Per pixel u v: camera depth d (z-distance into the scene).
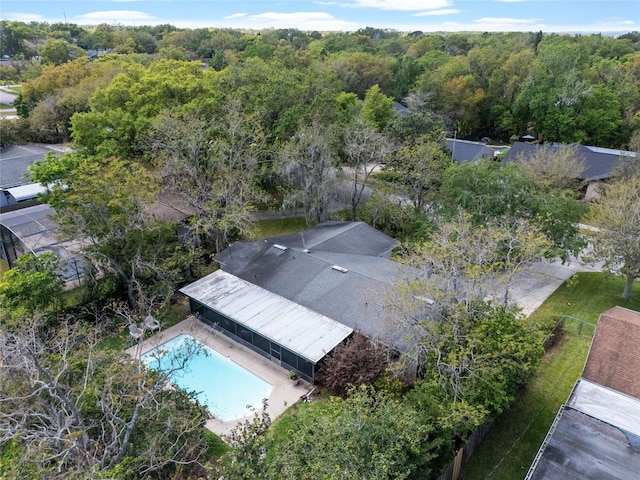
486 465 20.25
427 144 41.09
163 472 18.36
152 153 38.19
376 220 42.84
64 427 15.95
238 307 29.02
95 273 31.88
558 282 35.62
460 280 22.34
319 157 40.66
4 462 16.77
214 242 40.38
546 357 27.12
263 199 40.12
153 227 31.92
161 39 151.75
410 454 16.59
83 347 22.53
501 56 81.31
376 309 26.80
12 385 18.34
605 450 16.84
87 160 33.16
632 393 20.84
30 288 27.61
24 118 68.81
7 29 126.12
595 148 57.28
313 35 173.88
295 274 31.53
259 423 18.88
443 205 36.50
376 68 86.81
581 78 71.56
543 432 21.95
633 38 143.50
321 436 15.84
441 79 76.38
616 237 30.33
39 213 38.91
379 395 18.02
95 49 147.50
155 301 31.97
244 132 37.81
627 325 23.33
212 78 51.06
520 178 34.19
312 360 24.33
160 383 19.33
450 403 19.16
